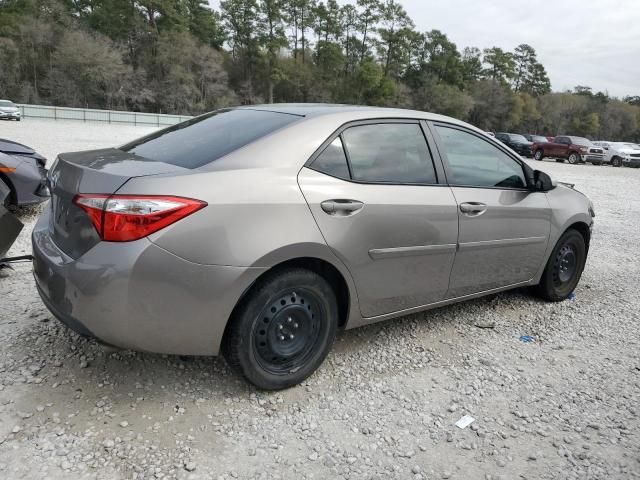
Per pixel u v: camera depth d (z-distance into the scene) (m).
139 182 2.41
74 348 3.22
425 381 3.22
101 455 2.35
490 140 3.93
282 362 2.93
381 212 3.07
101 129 29.75
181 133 3.29
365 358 3.45
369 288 3.16
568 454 2.62
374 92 81.06
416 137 3.46
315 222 2.80
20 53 69.56
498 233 3.82
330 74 85.56
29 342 3.25
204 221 2.47
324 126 3.02
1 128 24.61
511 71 108.69
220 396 2.87
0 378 2.85
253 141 2.84
